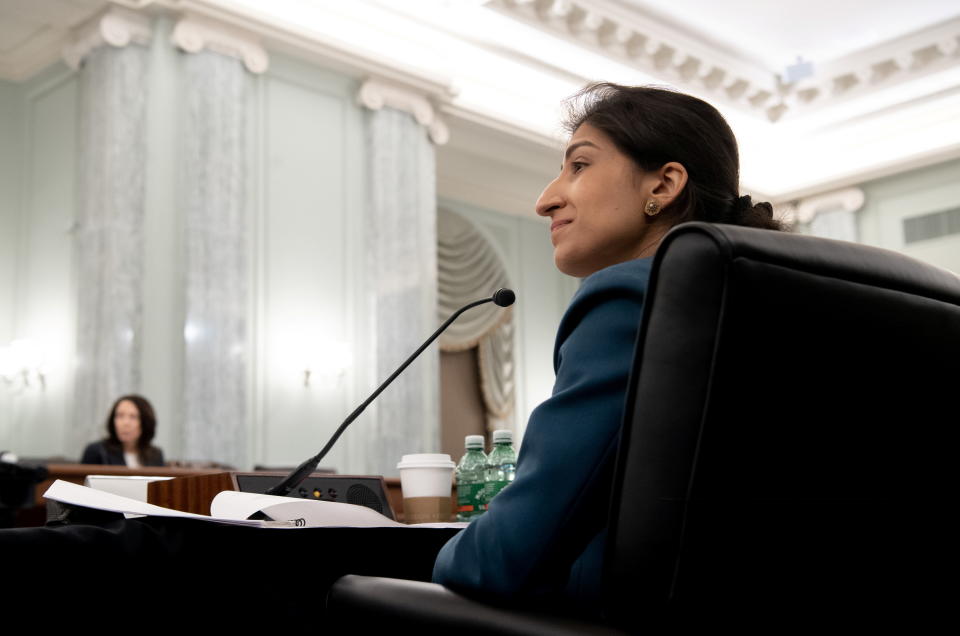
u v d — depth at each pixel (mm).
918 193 11438
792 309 848
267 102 8406
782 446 871
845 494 916
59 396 7969
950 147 10945
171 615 1218
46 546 1102
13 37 8414
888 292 920
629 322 1021
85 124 7855
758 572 877
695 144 1238
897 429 935
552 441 999
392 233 8867
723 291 834
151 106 7684
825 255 898
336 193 8734
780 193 11977
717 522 850
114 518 1257
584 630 901
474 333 11836
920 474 962
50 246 8336
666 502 860
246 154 7973
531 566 980
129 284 7336
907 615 967
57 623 1108
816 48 10352
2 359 8352
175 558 1229
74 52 8055
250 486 1754
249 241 8078
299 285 8344
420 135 9320
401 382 8617
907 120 11172
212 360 7426
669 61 10133
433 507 2143
